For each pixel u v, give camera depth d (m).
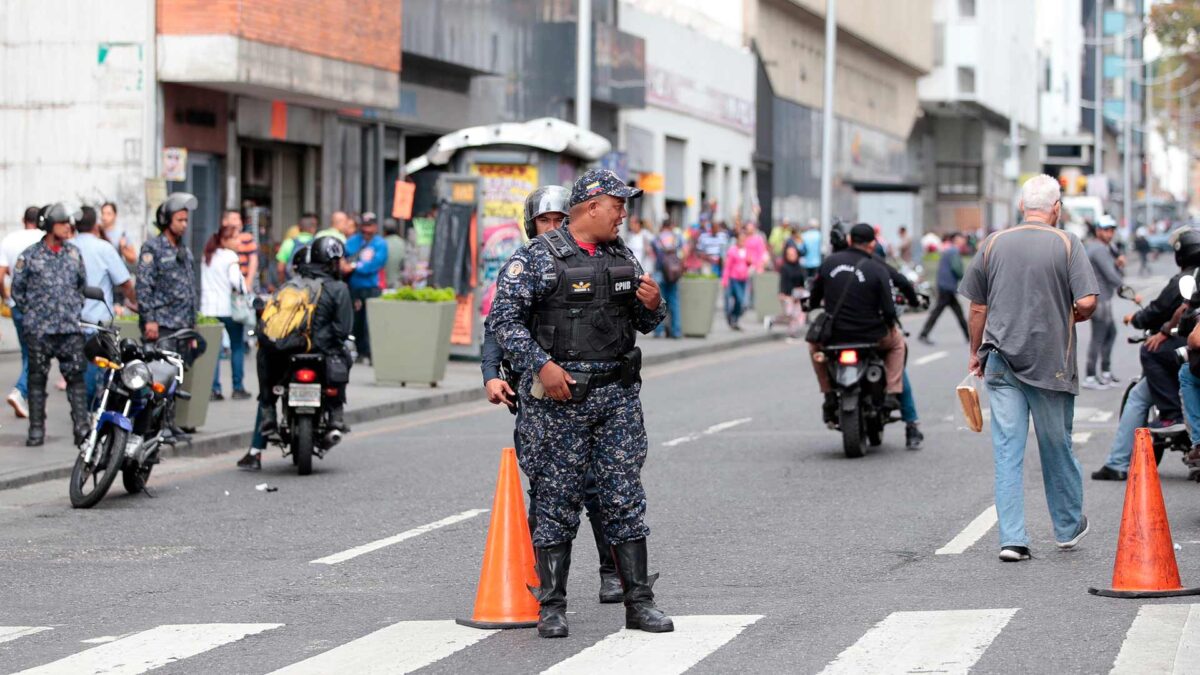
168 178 51.53
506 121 76.50
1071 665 15.42
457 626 17.66
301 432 30.41
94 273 33.84
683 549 22.62
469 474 30.56
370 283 51.84
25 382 36.09
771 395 46.00
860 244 32.41
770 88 115.94
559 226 18.39
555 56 80.38
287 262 51.94
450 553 22.53
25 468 29.84
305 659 16.27
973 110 173.25
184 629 17.73
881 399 32.66
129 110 53.06
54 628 17.92
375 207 67.62
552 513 17.02
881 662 15.66
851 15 132.62
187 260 33.84
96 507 27.02
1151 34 165.75
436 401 43.56
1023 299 21.12
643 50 87.06
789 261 71.19
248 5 53.06
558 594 17.12
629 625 17.30
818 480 29.33
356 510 26.44
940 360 56.28
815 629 17.20
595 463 17.03
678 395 46.38
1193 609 17.83
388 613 18.55
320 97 58.22
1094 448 33.22
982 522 24.48
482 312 54.09
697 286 66.69
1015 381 21.27
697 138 100.88
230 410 39.41
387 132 68.50
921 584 19.78
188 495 28.27
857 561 21.50
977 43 166.50
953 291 64.19
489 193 53.69
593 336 16.67
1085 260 21.12
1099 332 46.47
